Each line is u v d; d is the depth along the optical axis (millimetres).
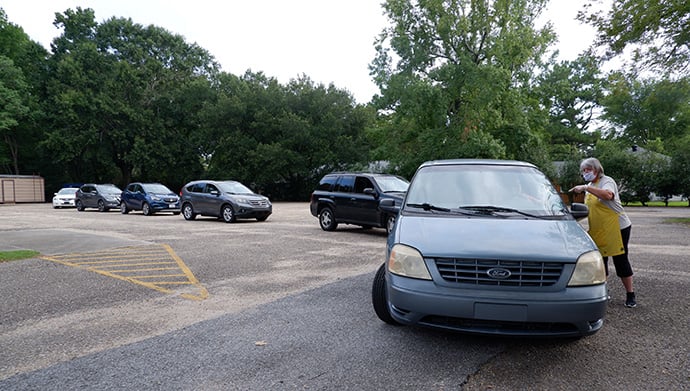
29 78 45812
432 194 4633
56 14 46594
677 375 3156
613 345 3732
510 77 28125
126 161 43594
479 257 3312
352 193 12492
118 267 7344
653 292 5492
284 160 39531
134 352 3604
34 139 46812
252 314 4645
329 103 43031
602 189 4746
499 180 4730
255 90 44312
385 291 4148
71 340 3898
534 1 30484
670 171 28016
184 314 4676
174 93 46062
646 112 47281
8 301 5227
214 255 8594
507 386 2977
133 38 48250
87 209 27891
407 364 3334
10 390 2930
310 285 5996
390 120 39062
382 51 32281
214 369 3258
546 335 3178
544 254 3305
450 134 30562
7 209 28312
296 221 17109
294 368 3270
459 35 30406
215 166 44375
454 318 3309
